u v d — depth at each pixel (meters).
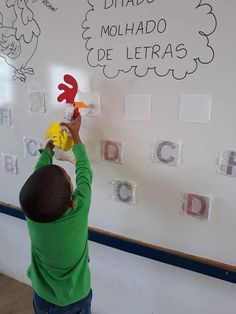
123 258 1.59
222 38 1.10
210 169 1.22
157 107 1.27
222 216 1.24
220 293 1.35
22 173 1.77
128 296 1.63
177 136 1.26
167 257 1.39
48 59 1.50
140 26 1.24
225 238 1.25
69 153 1.52
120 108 1.35
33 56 1.54
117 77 1.33
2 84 1.70
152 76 1.25
